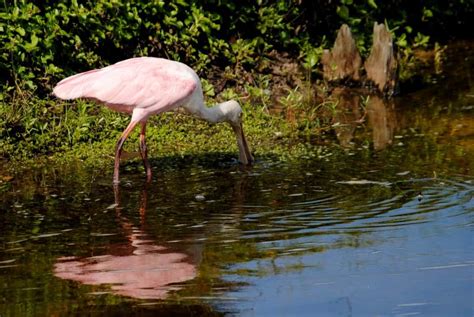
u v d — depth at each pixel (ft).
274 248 34.27
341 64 57.82
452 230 35.76
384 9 65.05
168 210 38.45
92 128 48.88
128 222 37.09
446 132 49.60
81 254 33.86
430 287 31.12
